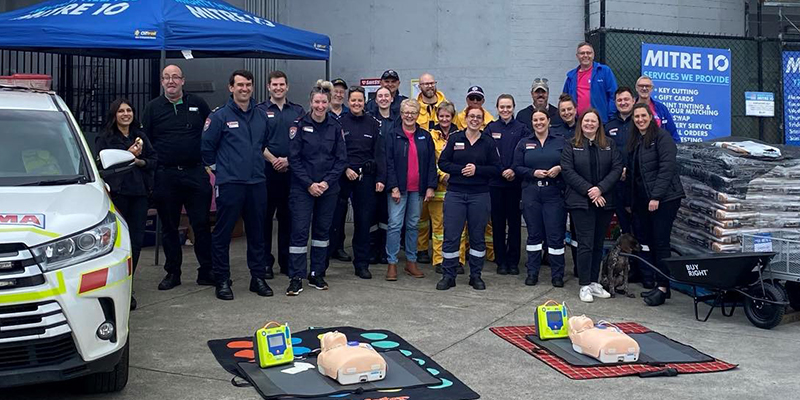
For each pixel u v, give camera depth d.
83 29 9.23
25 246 4.58
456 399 5.21
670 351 6.38
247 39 9.77
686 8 12.25
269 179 8.69
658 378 5.76
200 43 9.44
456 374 5.77
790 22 12.40
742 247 7.46
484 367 5.94
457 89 12.34
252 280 8.13
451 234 8.52
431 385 5.45
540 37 12.10
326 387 5.34
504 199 9.33
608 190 8.05
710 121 11.61
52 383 5.43
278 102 8.68
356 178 8.79
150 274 9.02
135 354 6.09
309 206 8.11
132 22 9.23
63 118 6.00
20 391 5.27
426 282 8.86
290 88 13.14
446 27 12.34
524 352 6.33
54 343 4.63
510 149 9.28
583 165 8.05
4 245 4.54
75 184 5.38
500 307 7.79
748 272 7.07
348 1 12.77
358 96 8.79
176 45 9.29
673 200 8.05
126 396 5.21
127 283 5.06
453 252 8.53
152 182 7.54
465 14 12.25
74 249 4.77
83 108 13.66
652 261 8.59
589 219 8.12
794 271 7.12
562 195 8.63
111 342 4.89
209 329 6.80
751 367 6.04
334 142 8.14
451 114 9.41
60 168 5.55
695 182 8.41
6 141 5.58
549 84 12.13
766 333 7.04
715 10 12.34
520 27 12.12
